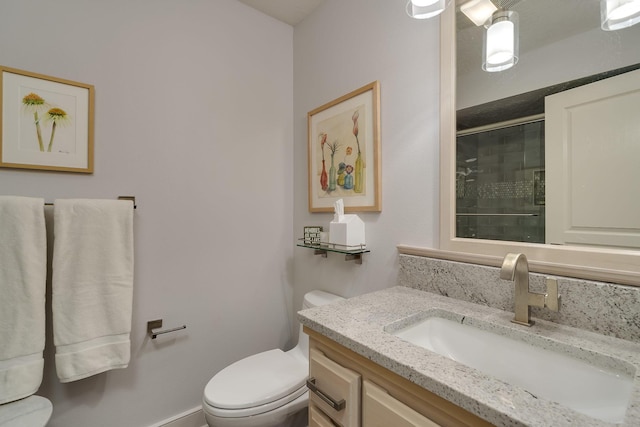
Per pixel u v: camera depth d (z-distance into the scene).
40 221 1.09
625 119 0.73
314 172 1.73
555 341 0.69
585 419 0.42
